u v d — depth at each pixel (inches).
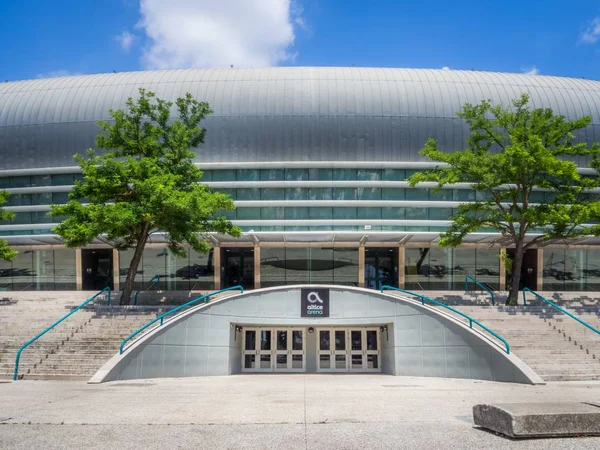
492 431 337.4
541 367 765.9
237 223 1509.6
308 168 1534.2
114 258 1514.5
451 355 861.2
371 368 1017.5
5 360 817.5
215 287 1496.1
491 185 1116.5
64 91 1625.2
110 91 1603.1
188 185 1160.8
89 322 946.1
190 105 1531.7
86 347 849.5
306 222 1514.5
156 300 1240.8
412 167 1533.0
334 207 1534.2
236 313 956.6
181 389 650.2
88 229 1017.5
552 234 1135.0
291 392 608.4
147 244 1518.2
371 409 453.4
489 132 1202.0
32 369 780.6
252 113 1537.9
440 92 1569.9
